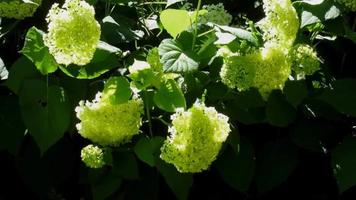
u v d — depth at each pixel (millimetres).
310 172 1759
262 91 1598
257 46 1630
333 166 1600
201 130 1465
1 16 1727
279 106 1633
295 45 1649
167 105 1539
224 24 1794
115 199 1657
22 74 1616
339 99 1628
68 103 1583
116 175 1592
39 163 1716
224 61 1602
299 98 1612
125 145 1613
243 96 1627
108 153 1562
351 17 1812
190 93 1624
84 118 1521
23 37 1804
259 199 1753
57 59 1519
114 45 1786
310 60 1616
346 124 1707
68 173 1722
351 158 1598
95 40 1509
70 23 1482
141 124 1566
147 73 1540
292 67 1628
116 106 1519
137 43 1840
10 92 1731
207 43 1647
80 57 1515
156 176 1657
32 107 1583
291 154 1683
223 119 1491
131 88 1543
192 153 1465
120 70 1704
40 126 1573
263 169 1680
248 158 1644
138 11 1994
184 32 1668
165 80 1562
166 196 1724
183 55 1545
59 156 1721
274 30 1584
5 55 1797
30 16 1746
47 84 1593
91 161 1537
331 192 1775
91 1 1766
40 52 1562
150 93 1606
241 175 1637
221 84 1646
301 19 1638
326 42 1838
